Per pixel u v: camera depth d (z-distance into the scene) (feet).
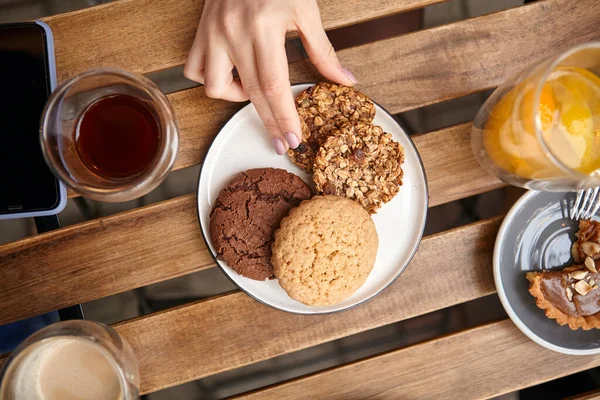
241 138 2.03
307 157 2.03
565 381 2.35
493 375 2.11
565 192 2.05
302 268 1.93
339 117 2.01
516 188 2.35
